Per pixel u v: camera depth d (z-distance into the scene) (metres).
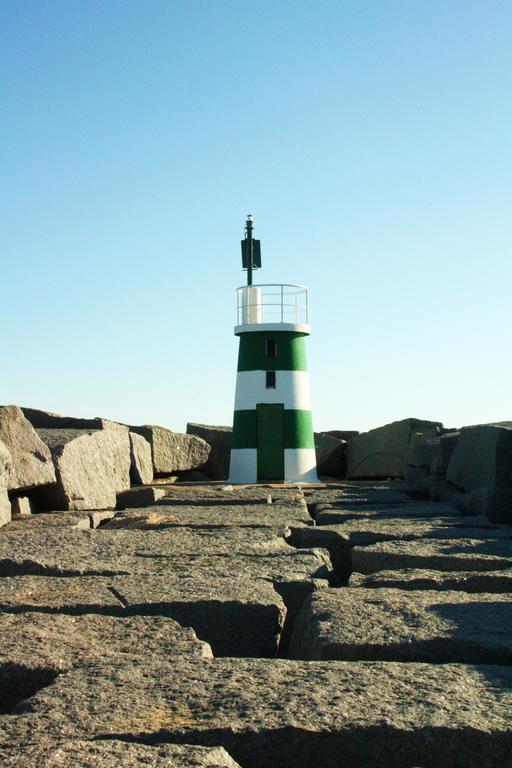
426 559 9.03
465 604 6.54
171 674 4.69
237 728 3.90
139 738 3.86
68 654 5.23
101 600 6.75
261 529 11.65
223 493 18.88
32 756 3.57
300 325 30.31
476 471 17.03
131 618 6.15
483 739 3.85
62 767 3.48
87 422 20.95
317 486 25.34
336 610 6.29
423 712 4.07
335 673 4.70
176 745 3.71
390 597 6.80
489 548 9.68
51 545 10.02
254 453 29.78
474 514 14.98
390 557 9.16
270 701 4.23
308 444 30.30
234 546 9.85
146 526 12.29
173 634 5.74
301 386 30.34
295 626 6.95
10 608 6.56
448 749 3.85
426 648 5.39
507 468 15.60
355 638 5.51
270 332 30.14
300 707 4.14
